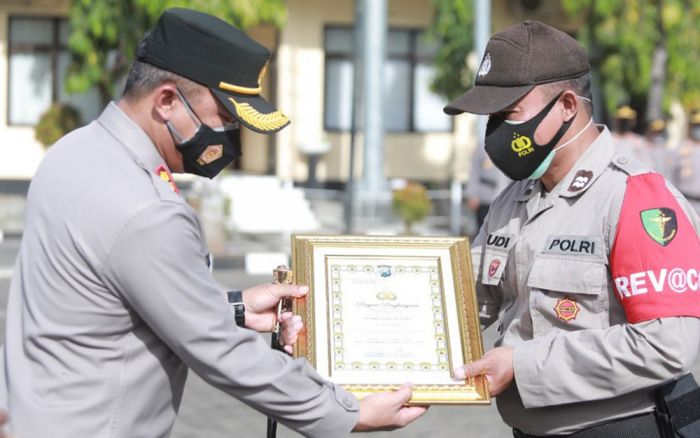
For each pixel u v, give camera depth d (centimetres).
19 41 2619
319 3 2683
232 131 354
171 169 358
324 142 2689
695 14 2389
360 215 2077
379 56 2042
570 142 391
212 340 338
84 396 331
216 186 1816
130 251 327
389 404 374
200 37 342
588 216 387
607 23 2380
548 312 389
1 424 280
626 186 382
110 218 328
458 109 390
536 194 405
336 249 409
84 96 2659
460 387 384
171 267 330
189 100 345
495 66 391
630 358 367
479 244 432
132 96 347
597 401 385
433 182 2775
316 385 364
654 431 383
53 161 345
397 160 2792
